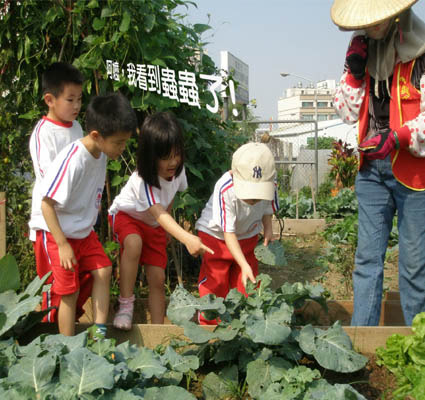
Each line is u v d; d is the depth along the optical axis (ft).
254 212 10.89
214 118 16.25
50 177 8.87
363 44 9.64
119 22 13.08
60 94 10.25
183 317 8.53
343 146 43.55
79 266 9.82
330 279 17.66
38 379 6.82
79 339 7.82
